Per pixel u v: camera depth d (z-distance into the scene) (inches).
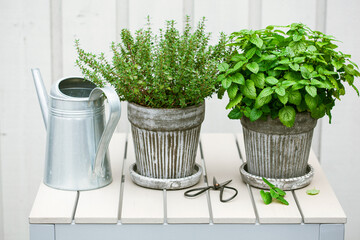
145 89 54.4
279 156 56.9
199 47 57.3
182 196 57.1
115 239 53.6
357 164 87.9
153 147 56.5
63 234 53.4
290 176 58.0
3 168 87.1
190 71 53.1
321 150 87.7
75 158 57.2
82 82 59.5
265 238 53.7
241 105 57.3
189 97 54.7
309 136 57.1
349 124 86.6
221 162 66.1
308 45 57.7
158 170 57.7
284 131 55.5
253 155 58.3
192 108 55.3
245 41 56.2
